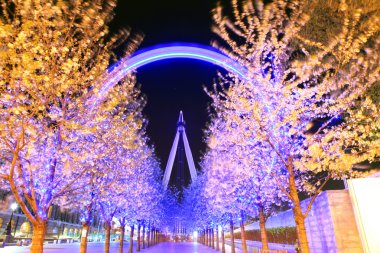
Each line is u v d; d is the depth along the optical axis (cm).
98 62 1365
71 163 1303
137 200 2538
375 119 1352
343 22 1295
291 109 1345
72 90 1312
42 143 1294
